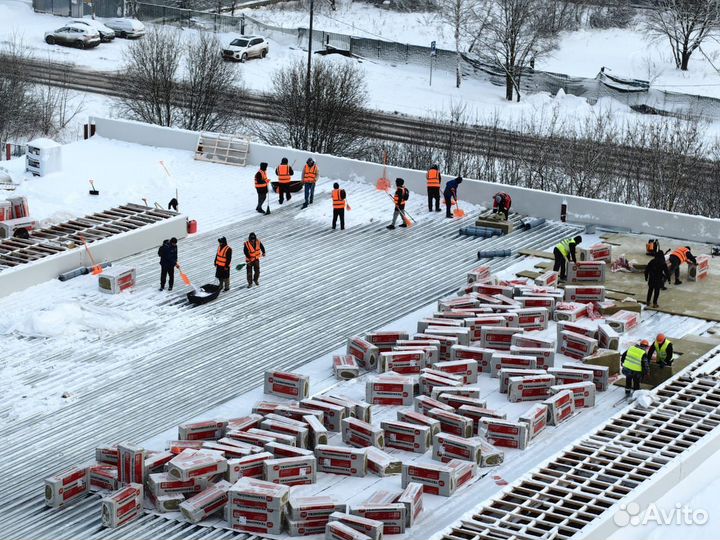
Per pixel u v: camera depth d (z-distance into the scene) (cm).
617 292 3253
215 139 4353
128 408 2595
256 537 2100
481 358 2772
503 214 3788
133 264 3431
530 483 2198
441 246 3644
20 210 3622
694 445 2317
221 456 2222
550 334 2986
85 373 2761
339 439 2453
